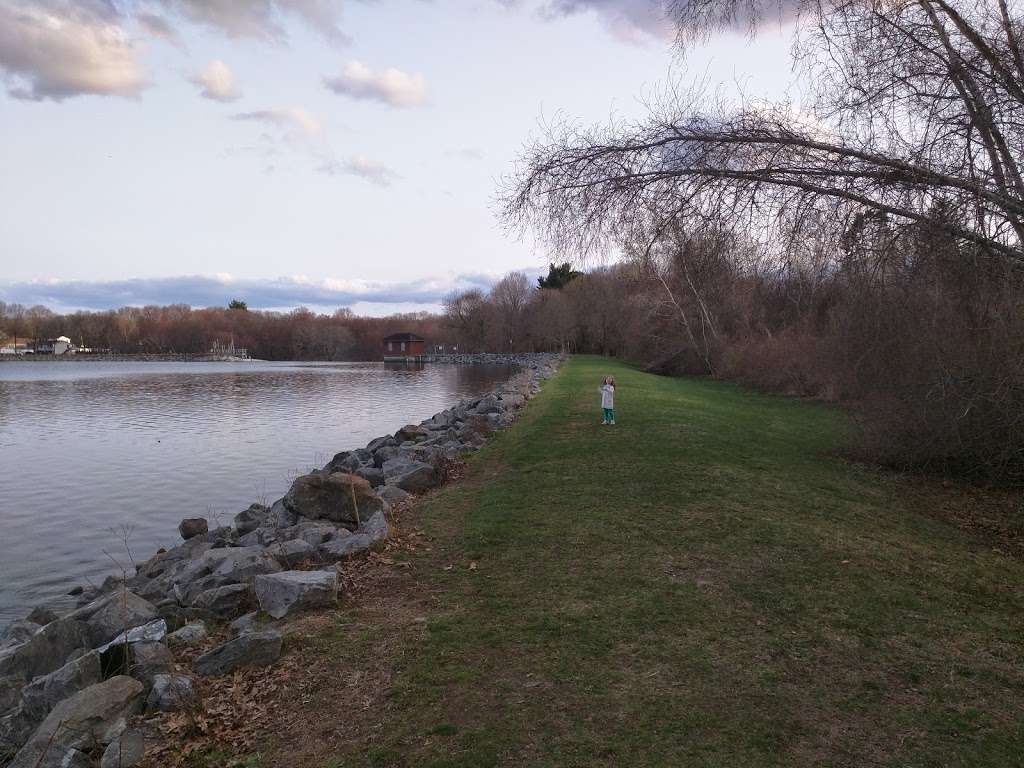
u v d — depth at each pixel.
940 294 8.80
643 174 7.51
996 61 7.09
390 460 15.73
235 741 4.50
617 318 75.12
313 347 168.75
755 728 4.50
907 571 7.54
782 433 18.20
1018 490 11.88
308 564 8.03
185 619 6.88
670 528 8.83
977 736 4.42
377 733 4.52
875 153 7.34
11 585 11.61
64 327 181.00
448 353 142.50
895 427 12.60
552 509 9.92
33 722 5.05
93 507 16.94
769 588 6.91
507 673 5.26
